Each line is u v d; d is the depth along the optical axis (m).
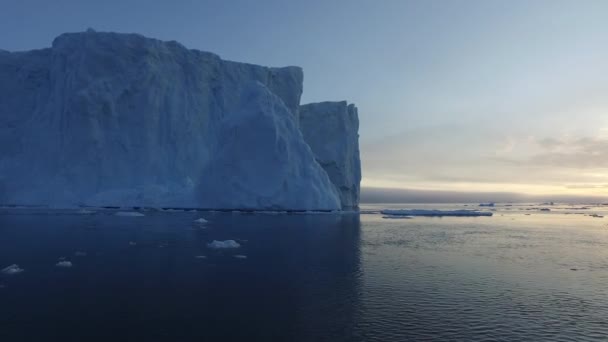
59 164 71.88
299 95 93.00
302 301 15.29
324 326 12.73
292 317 13.51
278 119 67.38
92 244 28.67
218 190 63.62
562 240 36.81
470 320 13.52
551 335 12.37
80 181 69.62
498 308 14.87
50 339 11.52
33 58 82.56
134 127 74.69
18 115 80.38
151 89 75.88
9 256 23.88
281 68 93.44
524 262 24.38
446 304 15.23
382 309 14.48
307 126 92.81
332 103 93.38
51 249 26.39
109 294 15.96
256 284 17.73
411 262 23.58
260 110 65.62
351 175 94.81
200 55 83.75
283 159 64.31
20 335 11.77
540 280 19.50
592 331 12.73
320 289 17.06
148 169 74.00
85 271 19.97
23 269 20.39
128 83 74.69
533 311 14.62
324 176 70.00
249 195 62.22
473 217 74.50
